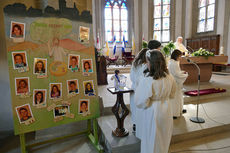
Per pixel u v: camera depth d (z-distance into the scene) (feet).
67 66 7.39
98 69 19.61
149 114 6.42
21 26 6.29
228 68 30.96
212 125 9.95
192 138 9.41
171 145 8.85
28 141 9.55
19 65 6.39
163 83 6.13
